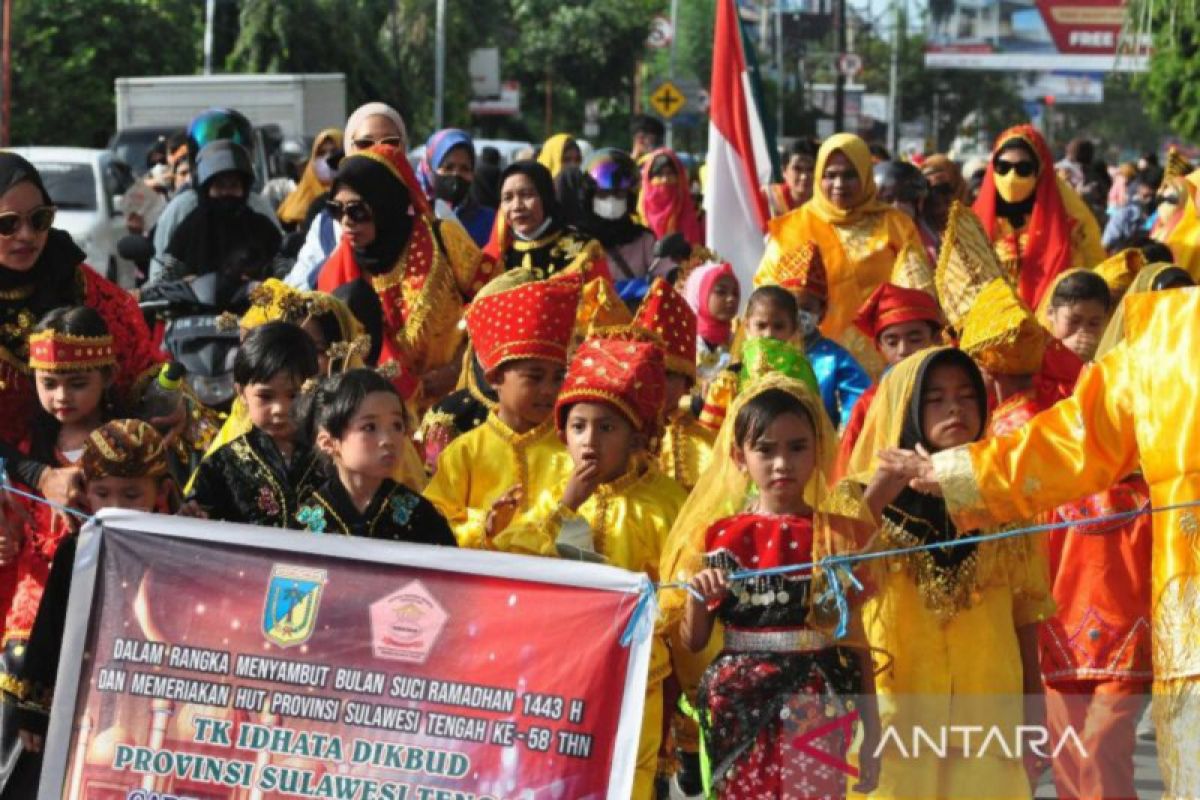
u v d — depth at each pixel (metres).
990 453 5.64
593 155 13.19
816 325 9.83
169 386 7.05
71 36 44.47
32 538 6.40
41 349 6.74
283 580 5.33
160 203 18.97
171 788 5.32
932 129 98.56
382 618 5.28
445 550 5.27
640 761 6.07
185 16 49.28
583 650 5.20
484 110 64.00
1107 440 5.55
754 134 14.09
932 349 6.29
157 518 5.41
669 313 8.02
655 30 61.03
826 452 5.95
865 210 11.75
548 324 6.92
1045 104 97.31
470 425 7.89
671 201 15.49
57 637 5.82
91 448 6.04
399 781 5.21
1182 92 42.25
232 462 6.37
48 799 5.36
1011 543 6.17
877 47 95.19
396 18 58.75
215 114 13.47
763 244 13.93
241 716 5.30
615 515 6.55
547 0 76.06
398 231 9.47
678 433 8.04
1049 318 8.73
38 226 7.05
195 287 10.54
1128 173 26.92
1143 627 7.15
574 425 6.40
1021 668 6.19
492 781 5.19
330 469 6.02
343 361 7.48
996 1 78.38
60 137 43.19
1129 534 7.20
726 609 5.80
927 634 6.08
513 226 11.34
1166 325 5.40
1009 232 12.31
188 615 5.37
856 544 5.75
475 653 5.23
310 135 33.81
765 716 5.70
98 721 5.37
